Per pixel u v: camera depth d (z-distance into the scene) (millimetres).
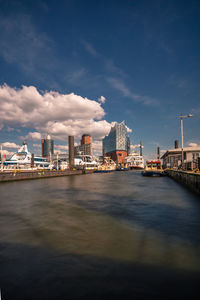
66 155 108250
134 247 7414
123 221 11273
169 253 6840
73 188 30469
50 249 7293
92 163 137000
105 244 7758
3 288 4840
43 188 31078
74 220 11617
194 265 5910
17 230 9766
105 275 5352
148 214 12836
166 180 44906
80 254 6793
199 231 9367
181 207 14859
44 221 11461
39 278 5250
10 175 47188
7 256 6695
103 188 29953
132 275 5332
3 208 15344
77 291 4645
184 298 4316
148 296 4391
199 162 41719
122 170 132875
